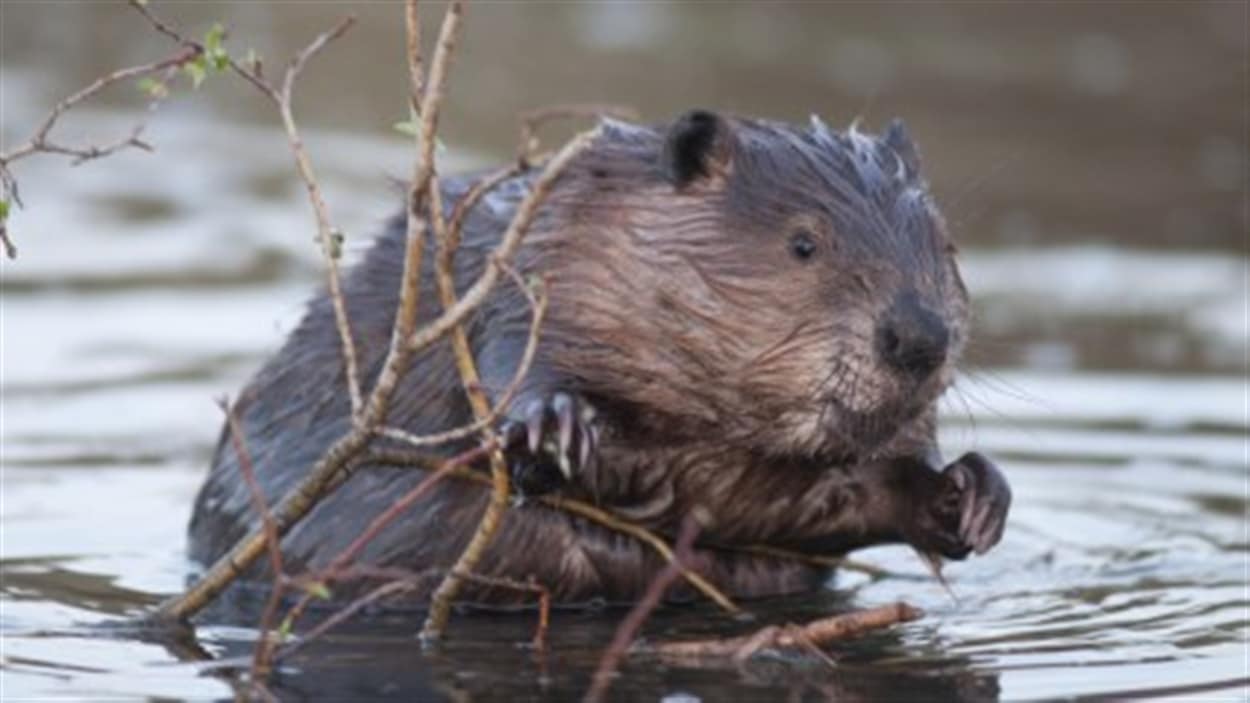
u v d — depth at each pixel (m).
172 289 18.00
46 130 10.02
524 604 11.09
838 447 10.68
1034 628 10.71
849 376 10.48
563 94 23.55
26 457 14.00
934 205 11.07
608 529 11.07
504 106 23.09
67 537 12.34
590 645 10.35
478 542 10.20
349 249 12.37
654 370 10.73
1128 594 11.41
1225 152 22.52
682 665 9.98
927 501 11.14
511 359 10.80
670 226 10.77
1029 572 11.90
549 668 9.92
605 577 11.09
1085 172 21.72
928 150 21.97
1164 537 12.59
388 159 22.09
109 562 11.86
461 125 22.34
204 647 10.24
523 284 9.70
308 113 23.47
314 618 10.85
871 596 11.43
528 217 9.52
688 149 10.83
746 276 10.63
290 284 18.22
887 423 10.54
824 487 11.13
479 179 11.62
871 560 12.20
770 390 10.64
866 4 27.23
